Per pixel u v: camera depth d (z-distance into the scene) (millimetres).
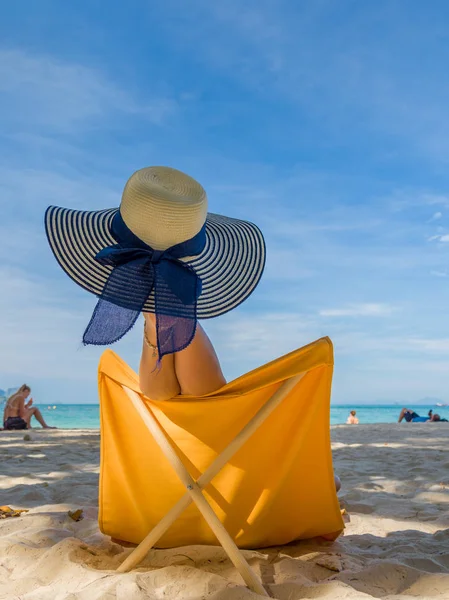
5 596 1779
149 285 1799
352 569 1968
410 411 15883
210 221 2205
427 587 1774
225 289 2033
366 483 3910
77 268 1949
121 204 1927
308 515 2189
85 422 33781
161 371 2010
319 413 2096
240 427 2076
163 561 2039
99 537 2402
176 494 2117
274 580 1857
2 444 6934
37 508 3021
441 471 4441
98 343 1729
